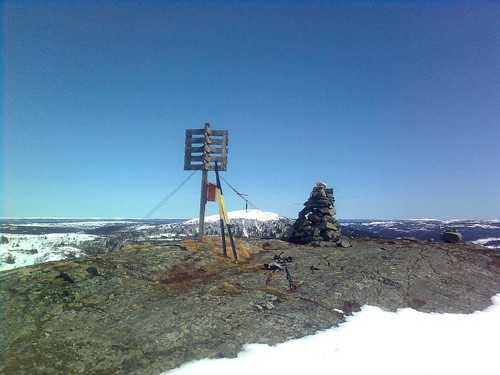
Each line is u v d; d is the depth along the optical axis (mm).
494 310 11086
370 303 10500
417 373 6789
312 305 9781
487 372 6973
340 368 6727
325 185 21484
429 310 10641
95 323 7715
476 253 18750
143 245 15469
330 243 19469
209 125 15531
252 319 8500
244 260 14656
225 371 6277
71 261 11734
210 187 16016
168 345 7004
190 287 10398
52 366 6082
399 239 24141
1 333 7020
